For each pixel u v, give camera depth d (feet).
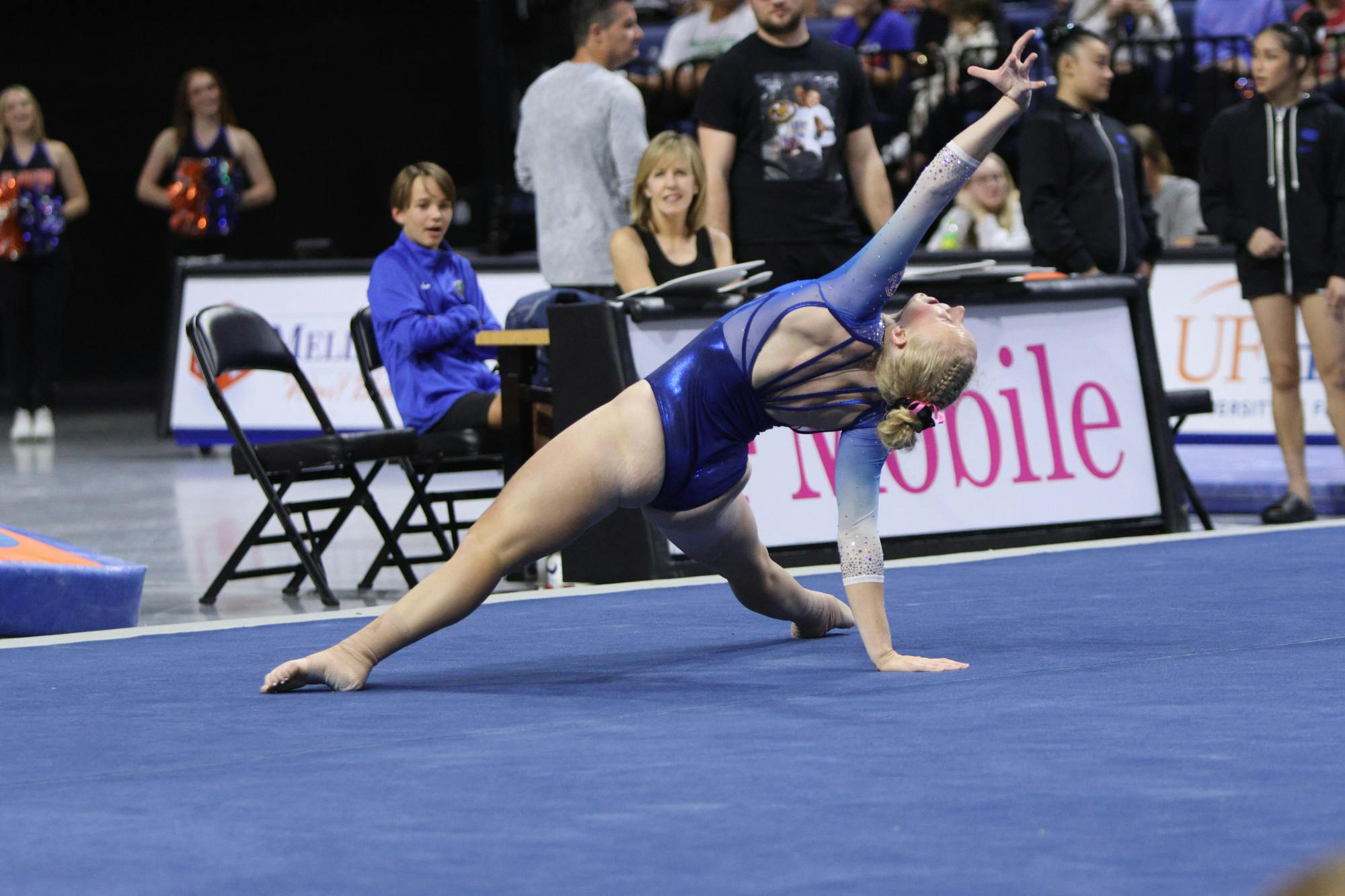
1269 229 64.95
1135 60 98.12
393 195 58.18
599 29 64.49
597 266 64.49
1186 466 81.92
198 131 104.63
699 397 33.83
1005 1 109.81
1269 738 27.40
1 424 130.82
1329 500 71.31
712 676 34.40
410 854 21.47
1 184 105.09
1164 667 34.17
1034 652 36.37
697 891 19.74
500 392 55.57
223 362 52.49
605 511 33.78
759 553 36.68
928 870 20.40
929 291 56.39
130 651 39.01
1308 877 9.12
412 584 55.11
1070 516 58.13
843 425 34.45
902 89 95.35
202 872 20.85
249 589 55.47
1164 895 19.33
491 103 111.34
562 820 22.97
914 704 30.83
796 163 59.06
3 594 41.73
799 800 23.85
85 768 26.71
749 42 59.57
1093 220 63.10
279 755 27.40
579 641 39.34
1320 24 73.31
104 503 78.69
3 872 21.04
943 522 55.93
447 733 29.04
